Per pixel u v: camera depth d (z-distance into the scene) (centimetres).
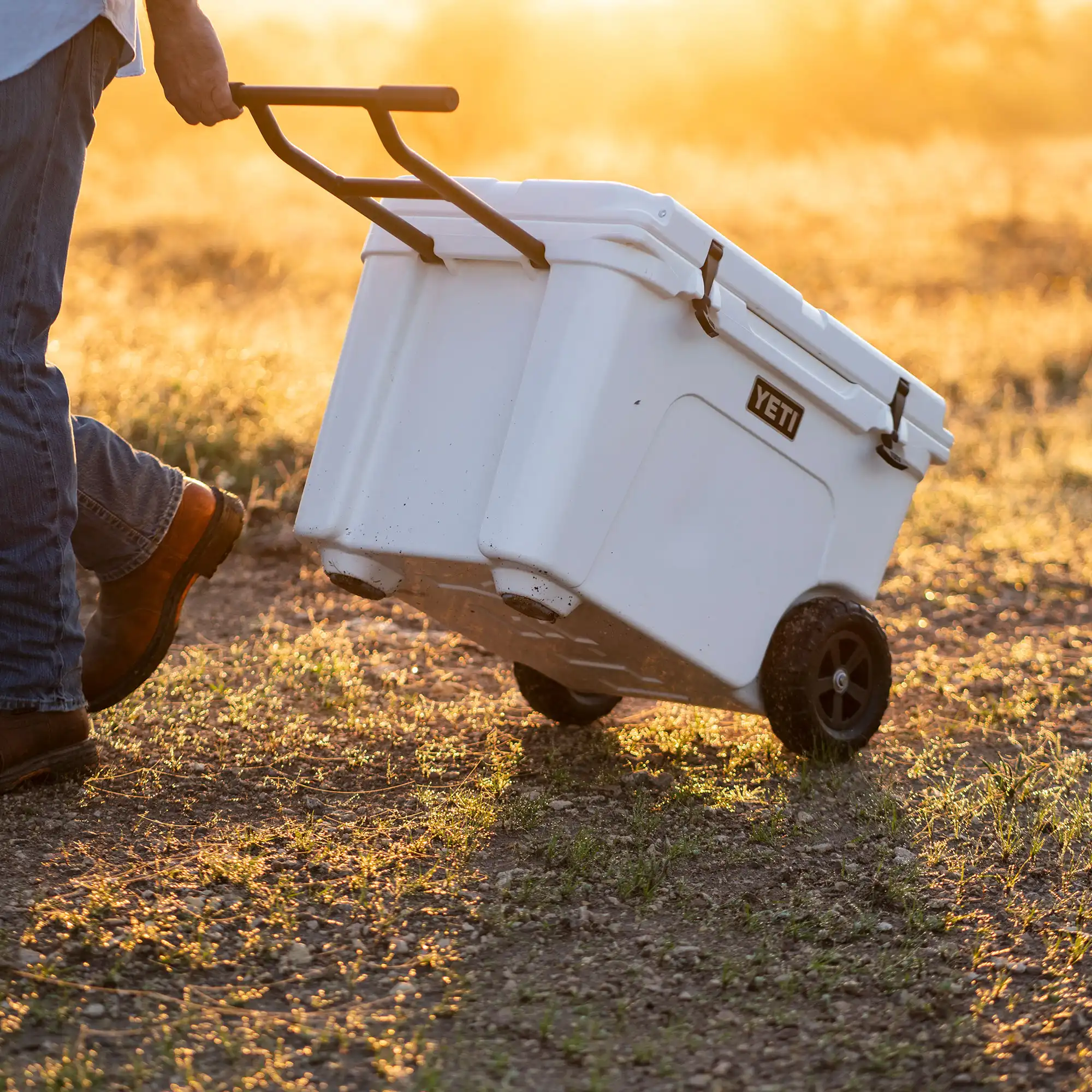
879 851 261
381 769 304
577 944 221
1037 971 213
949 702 373
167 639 312
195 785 285
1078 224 1670
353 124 2055
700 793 289
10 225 250
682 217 262
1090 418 871
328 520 283
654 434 269
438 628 449
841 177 2106
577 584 262
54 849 247
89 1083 174
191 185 1905
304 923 223
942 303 1320
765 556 293
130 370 659
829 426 297
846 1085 179
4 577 260
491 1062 183
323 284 1338
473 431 273
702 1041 191
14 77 242
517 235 258
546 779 300
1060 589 518
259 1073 179
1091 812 280
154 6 262
